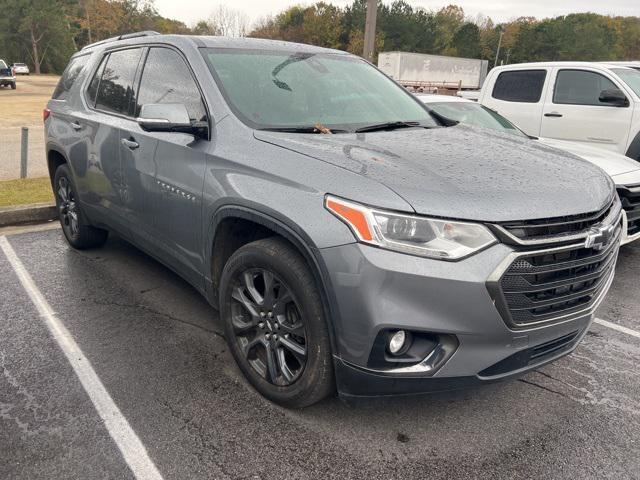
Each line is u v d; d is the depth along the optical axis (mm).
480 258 2098
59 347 3213
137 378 2904
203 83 3082
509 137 3277
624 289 4496
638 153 6574
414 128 3232
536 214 2188
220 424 2537
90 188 4238
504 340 2201
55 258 4734
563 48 90250
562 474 2291
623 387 2980
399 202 2121
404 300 2092
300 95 3223
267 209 2406
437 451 2410
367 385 2248
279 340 2586
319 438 2461
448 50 87375
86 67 4594
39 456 2297
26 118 17594
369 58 9438
